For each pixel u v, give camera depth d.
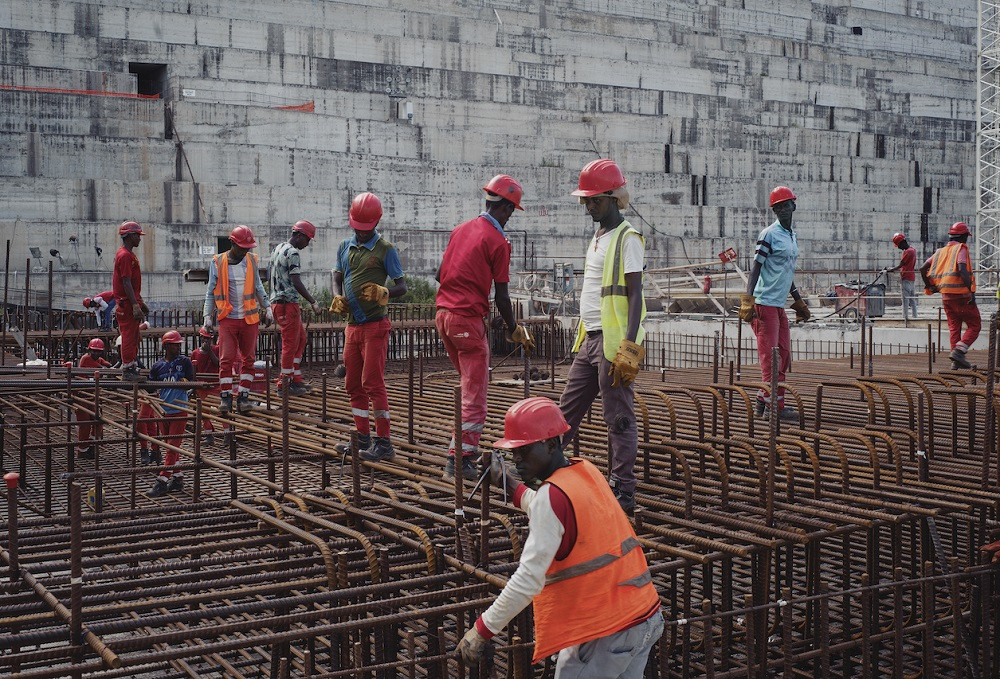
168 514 5.67
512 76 43.91
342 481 6.89
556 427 3.70
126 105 34.88
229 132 36.47
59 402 10.23
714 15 51.28
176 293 34.34
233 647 3.49
